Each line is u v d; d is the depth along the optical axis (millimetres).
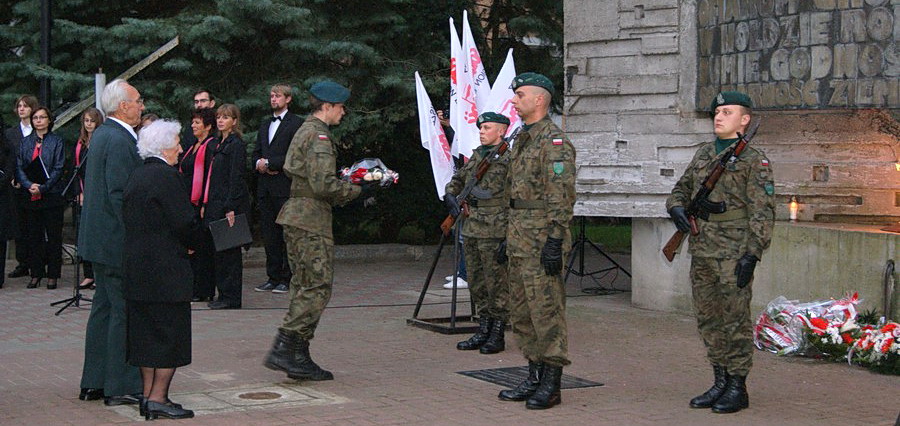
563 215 6973
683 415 6984
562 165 6984
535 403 7070
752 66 10336
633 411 7066
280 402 7188
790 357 9031
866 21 9609
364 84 15500
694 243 7223
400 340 9672
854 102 9703
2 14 15773
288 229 7785
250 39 14953
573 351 9195
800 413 7074
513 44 17641
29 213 12594
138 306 6566
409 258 16375
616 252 17656
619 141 11281
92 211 7008
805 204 10953
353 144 15945
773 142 11086
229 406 7055
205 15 14523
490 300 9086
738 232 7078
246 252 15289
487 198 9023
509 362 8719
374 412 6930
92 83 14172
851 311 9047
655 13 11016
